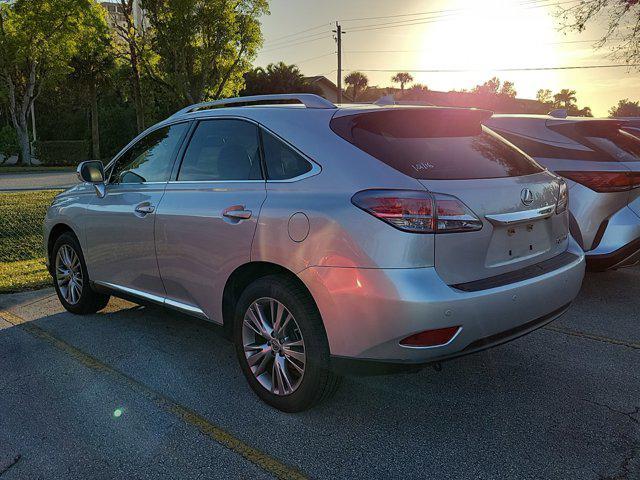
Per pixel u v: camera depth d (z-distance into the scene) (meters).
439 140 3.05
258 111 3.34
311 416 3.05
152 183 3.86
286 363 3.04
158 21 29.95
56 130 53.94
